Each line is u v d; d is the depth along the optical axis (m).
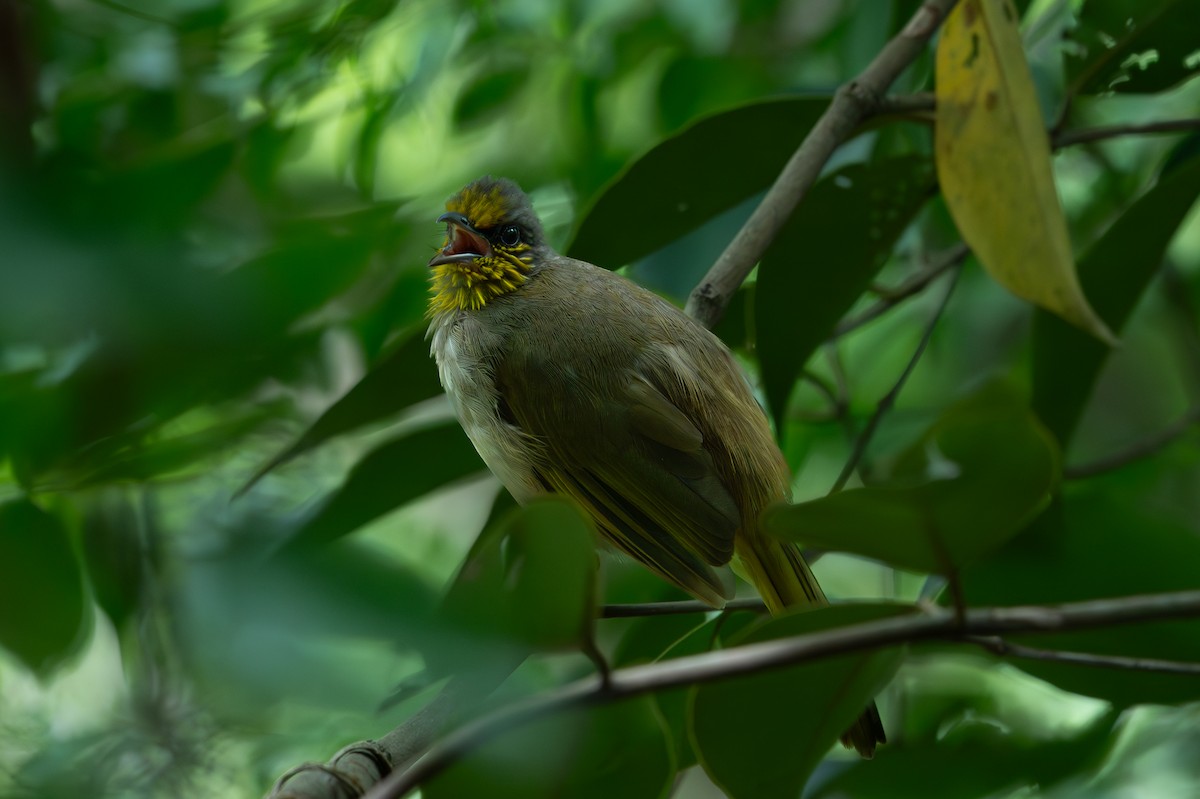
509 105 10.36
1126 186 9.95
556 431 7.10
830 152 6.60
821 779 6.64
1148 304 11.04
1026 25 9.54
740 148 7.04
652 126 10.90
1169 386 12.21
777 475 7.10
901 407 11.19
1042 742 6.65
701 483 6.75
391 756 4.59
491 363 7.29
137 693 6.99
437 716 4.69
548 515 3.26
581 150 10.00
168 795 6.99
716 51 10.39
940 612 3.38
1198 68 7.32
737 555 7.02
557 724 3.78
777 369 7.39
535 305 7.39
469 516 11.09
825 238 7.15
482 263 7.54
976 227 5.74
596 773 4.14
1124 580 6.03
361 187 9.16
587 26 10.25
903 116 6.73
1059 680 6.02
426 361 6.77
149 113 8.70
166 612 6.89
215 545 4.41
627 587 8.52
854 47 8.64
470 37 9.85
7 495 6.12
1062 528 6.07
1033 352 7.43
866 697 3.97
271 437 7.18
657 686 3.07
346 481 7.01
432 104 10.57
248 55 9.07
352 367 8.49
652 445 6.89
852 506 3.37
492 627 3.17
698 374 6.99
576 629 3.21
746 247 6.80
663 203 7.25
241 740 7.16
